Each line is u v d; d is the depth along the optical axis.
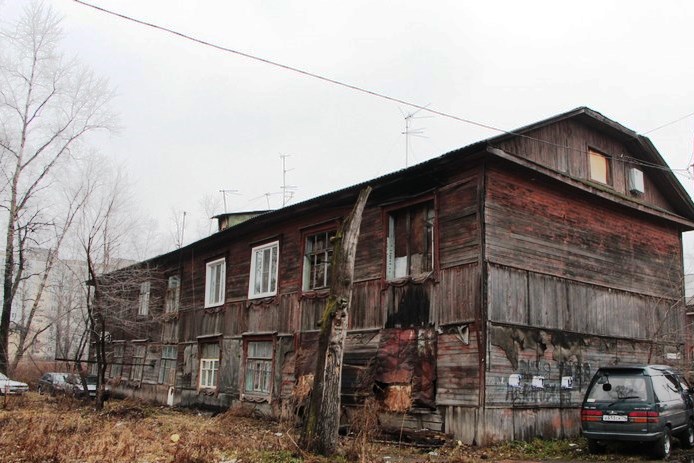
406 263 15.01
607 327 15.77
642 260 17.69
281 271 19.23
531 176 14.41
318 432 10.52
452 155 13.36
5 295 29.62
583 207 15.92
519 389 13.00
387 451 12.12
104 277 25.77
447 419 12.88
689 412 13.06
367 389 14.25
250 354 20.05
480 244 13.00
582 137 16.77
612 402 11.71
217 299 22.80
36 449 10.80
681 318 18.62
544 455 11.66
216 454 10.75
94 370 32.19
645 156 18.78
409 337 14.15
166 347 25.67
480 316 12.64
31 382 34.81
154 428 15.39
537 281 14.02
